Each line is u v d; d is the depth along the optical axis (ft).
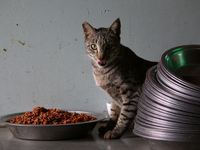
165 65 3.88
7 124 4.99
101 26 6.92
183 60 4.55
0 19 6.67
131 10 6.97
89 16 6.89
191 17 7.07
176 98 3.56
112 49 5.30
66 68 6.93
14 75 6.81
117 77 5.29
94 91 6.99
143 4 6.98
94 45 5.34
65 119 5.38
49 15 6.79
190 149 3.64
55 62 6.89
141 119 3.96
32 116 5.38
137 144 4.89
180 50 4.56
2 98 6.79
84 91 6.98
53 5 6.79
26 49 6.80
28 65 6.83
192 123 3.49
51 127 4.83
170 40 7.07
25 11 6.72
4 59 6.75
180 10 7.06
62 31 6.84
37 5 6.75
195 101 3.51
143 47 7.05
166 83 3.76
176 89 3.64
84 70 6.95
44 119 5.15
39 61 6.85
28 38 6.79
